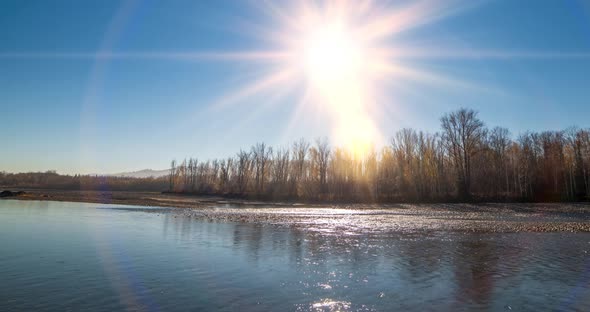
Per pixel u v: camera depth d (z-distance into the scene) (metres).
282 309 11.91
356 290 14.13
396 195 83.50
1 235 26.67
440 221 43.25
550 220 45.47
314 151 98.25
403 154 89.94
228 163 127.00
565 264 19.14
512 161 88.06
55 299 12.56
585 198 80.00
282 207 69.00
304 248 23.22
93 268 16.97
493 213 57.00
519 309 12.22
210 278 15.55
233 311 11.62
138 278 15.36
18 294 13.06
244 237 27.53
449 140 85.25
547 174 82.38
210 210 57.44
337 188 92.62
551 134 90.06
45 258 19.02
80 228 31.25
